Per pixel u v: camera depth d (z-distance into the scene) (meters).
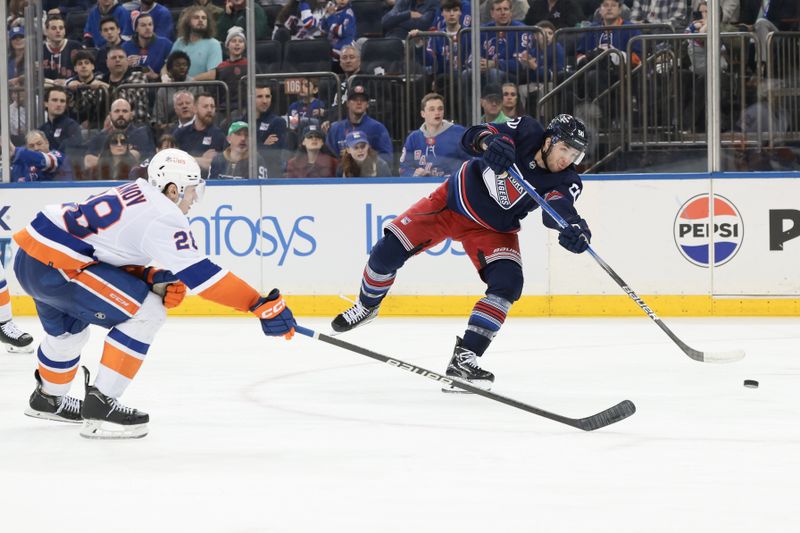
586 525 6.78
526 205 12.84
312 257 22.39
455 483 7.98
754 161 23.11
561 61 23.77
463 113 24.09
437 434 10.04
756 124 23.03
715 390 12.77
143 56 25.08
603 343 17.56
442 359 15.73
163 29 25.05
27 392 12.83
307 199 22.36
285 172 24.22
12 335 16.58
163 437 9.93
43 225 9.51
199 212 22.70
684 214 21.58
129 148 24.77
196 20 25.05
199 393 12.66
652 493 7.64
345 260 22.31
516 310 21.94
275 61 25.69
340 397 12.35
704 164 23.19
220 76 25.09
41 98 24.61
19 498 7.62
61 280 9.53
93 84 24.83
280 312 9.56
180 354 16.34
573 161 12.59
